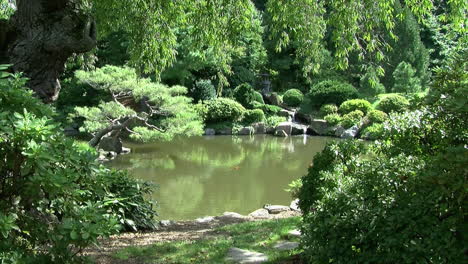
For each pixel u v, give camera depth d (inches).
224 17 277.4
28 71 209.0
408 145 134.9
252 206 386.6
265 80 1066.7
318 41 274.7
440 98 126.5
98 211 105.7
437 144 129.7
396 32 1000.2
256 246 197.5
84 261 104.4
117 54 807.1
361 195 123.6
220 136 813.2
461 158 95.0
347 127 831.1
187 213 362.6
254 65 1038.4
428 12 255.9
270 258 173.3
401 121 138.3
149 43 289.4
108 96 745.0
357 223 116.8
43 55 209.5
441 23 1019.3
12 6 375.2
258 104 928.9
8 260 89.2
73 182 104.0
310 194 184.7
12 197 104.4
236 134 841.5
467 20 262.2
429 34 1092.5
